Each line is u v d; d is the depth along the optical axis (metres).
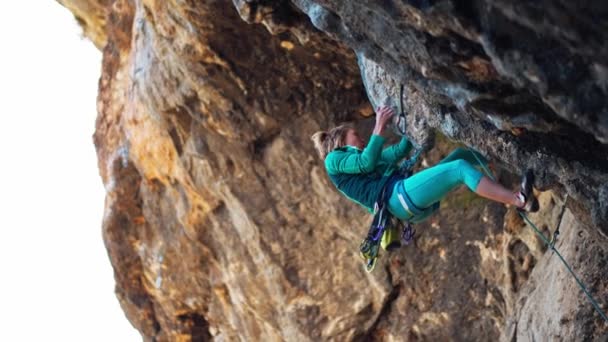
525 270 14.73
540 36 6.40
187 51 15.53
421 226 16.27
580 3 5.88
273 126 16.47
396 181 9.28
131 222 20.02
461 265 16.00
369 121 16.25
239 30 15.02
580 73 6.47
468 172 8.80
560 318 11.47
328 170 9.56
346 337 16.92
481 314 15.86
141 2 15.59
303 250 16.95
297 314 17.20
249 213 17.03
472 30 6.76
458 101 8.16
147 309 21.44
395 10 7.27
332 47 14.60
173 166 17.81
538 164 8.73
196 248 18.73
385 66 8.57
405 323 16.53
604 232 8.70
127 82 18.95
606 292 11.09
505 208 15.59
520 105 7.73
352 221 16.42
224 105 16.23
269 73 15.85
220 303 19.27
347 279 16.81
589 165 8.28
